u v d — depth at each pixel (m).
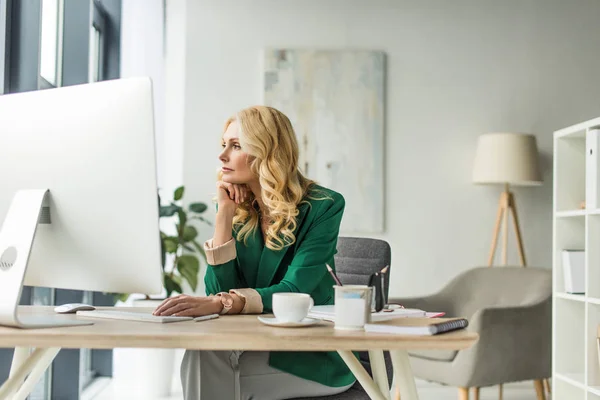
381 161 4.63
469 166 4.70
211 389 1.58
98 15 4.16
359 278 2.44
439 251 4.67
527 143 4.36
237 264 1.96
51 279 1.52
